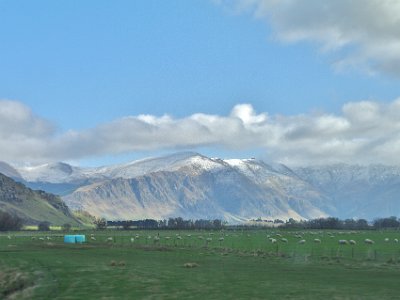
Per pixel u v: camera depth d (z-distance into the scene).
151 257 100.62
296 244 150.62
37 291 58.06
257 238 190.62
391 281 62.44
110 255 105.75
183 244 154.25
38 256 101.88
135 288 56.72
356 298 49.38
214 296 50.91
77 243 165.12
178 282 60.88
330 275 68.94
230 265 82.50
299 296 50.62
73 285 60.12
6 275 74.56
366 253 110.75
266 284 59.22
